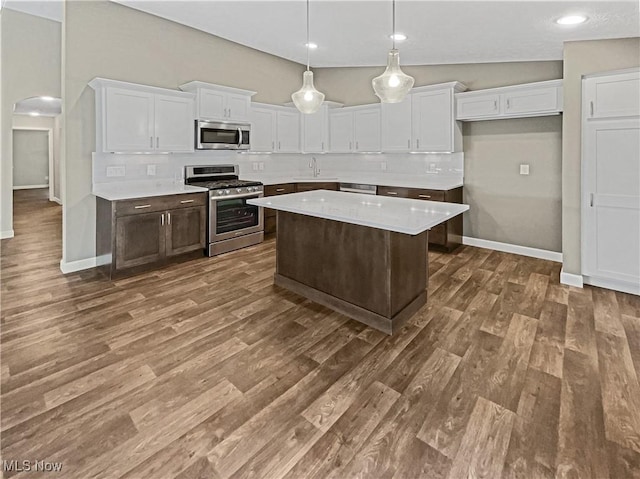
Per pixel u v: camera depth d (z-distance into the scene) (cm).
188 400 188
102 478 141
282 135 571
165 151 418
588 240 339
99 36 384
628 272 322
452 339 251
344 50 483
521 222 460
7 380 201
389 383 203
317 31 409
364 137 562
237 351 236
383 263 261
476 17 307
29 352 230
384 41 418
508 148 460
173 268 402
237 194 467
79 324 269
